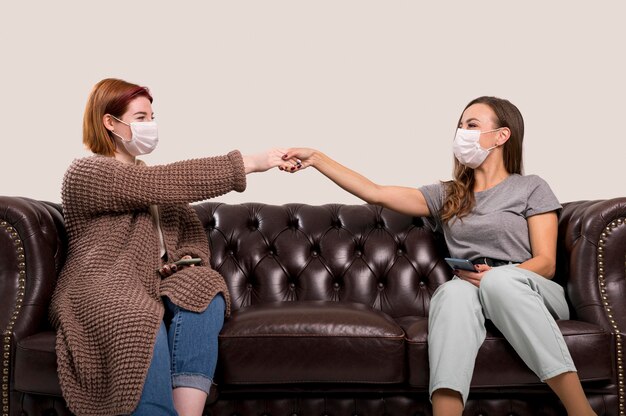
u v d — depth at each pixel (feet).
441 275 7.72
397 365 5.85
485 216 7.04
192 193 5.94
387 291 7.70
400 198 7.50
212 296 5.61
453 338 5.58
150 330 4.97
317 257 7.87
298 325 5.90
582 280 6.29
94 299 5.18
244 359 5.81
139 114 6.52
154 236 5.97
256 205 8.25
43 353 5.29
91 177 5.78
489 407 6.05
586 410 5.39
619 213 6.29
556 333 5.57
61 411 5.57
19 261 5.78
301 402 6.14
